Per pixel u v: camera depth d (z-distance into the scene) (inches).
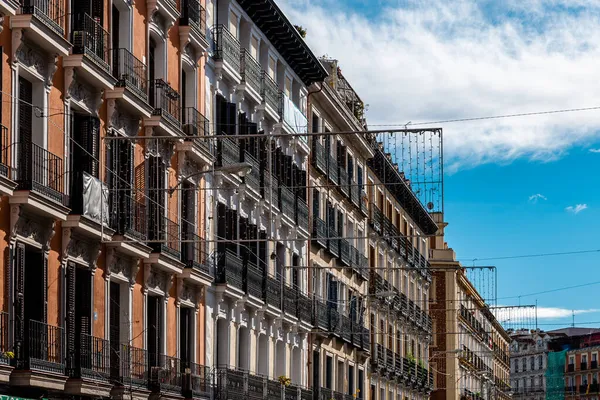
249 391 1953.7
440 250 4288.9
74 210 1325.0
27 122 1266.0
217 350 1929.1
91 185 1343.5
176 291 1710.1
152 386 1552.7
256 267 2050.9
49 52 1284.4
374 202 3105.3
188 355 1777.8
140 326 1553.9
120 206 1454.2
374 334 3026.6
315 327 2431.1
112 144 1453.0
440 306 4220.0
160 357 1632.6
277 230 2215.8
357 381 2839.6
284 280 2257.6
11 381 1183.6
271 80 2171.5
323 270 2554.1
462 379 4402.1
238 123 2010.3
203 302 1830.7
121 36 1528.1
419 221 3754.9
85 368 1315.2
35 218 1259.8
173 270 1642.5
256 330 2094.0
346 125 2736.2
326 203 2588.6
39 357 1241.4
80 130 1380.4
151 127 1563.7
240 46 2060.8
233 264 1927.9
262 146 2122.3
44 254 1280.8
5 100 1193.4
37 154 1254.9
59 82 1321.4
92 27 1381.6
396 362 3262.8
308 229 2425.0
